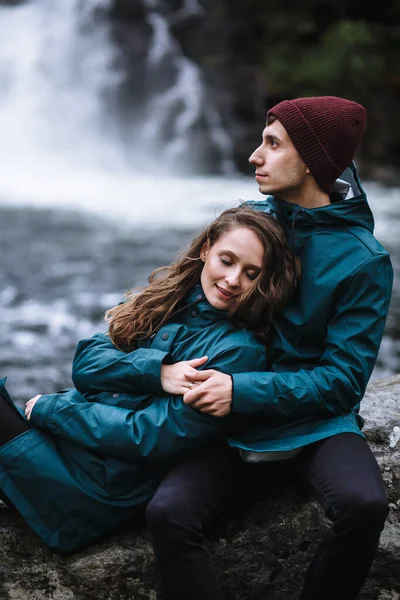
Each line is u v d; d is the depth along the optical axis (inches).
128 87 748.0
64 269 291.3
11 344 202.8
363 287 72.2
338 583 66.5
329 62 671.1
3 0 771.4
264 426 72.4
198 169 732.0
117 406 73.1
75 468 72.4
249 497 80.2
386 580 80.7
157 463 71.0
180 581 65.9
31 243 339.0
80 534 73.1
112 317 77.9
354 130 75.5
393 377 116.3
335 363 71.1
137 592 75.9
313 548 79.4
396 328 226.7
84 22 751.7
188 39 768.9
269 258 72.4
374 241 74.4
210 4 752.3
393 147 689.0
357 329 71.5
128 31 752.3
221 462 72.0
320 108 74.8
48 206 458.6
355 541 64.9
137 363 71.7
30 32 761.6
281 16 722.2
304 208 75.4
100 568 74.8
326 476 68.0
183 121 734.5
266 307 73.3
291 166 75.6
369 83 676.7
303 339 74.6
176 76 749.9
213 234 75.8
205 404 68.7
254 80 722.2
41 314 231.9
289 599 79.5
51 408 72.4
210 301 74.4
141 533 76.9
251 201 85.2
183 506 66.9
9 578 75.7
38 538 76.7
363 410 97.6
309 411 70.5
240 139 728.3
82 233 368.5
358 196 75.1
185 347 73.6
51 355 196.1
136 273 289.6
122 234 368.2
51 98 743.7
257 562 78.4
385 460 87.4
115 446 70.2
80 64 751.7
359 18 738.2
